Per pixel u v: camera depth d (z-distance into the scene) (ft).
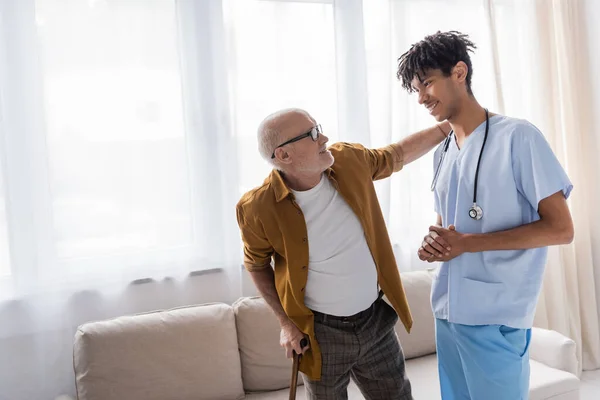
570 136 11.42
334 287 5.95
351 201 5.95
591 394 10.59
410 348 9.44
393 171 6.60
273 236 6.00
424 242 5.68
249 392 8.56
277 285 6.25
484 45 10.83
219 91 8.95
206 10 8.86
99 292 8.59
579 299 11.63
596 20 11.20
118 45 8.47
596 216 11.66
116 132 8.53
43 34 8.12
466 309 5.75
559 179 5.28
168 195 8.85
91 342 7.72
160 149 8.77
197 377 8.02
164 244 8.89
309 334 5.98
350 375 6.66
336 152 6.20
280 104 9.53
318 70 9.70
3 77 7.86
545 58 11.14
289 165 5.79
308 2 9.57
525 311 5.63
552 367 8.84
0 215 8.00
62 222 8.32
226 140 9.02
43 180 8.13
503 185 5.47
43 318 8.22
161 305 8.96
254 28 9.30
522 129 5.42
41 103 8.06
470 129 5.74
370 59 10.02
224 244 9.15
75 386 8.34
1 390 8.15
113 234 8.59
